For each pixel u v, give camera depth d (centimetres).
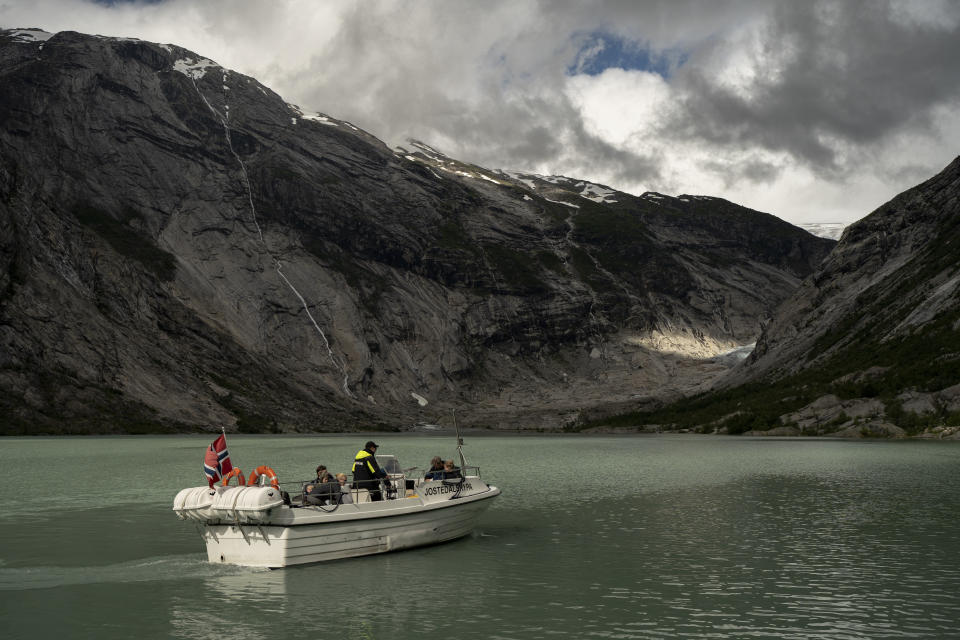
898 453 7231
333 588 2125
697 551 2633
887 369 11694
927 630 1756
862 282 18038
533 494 4306
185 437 11656
